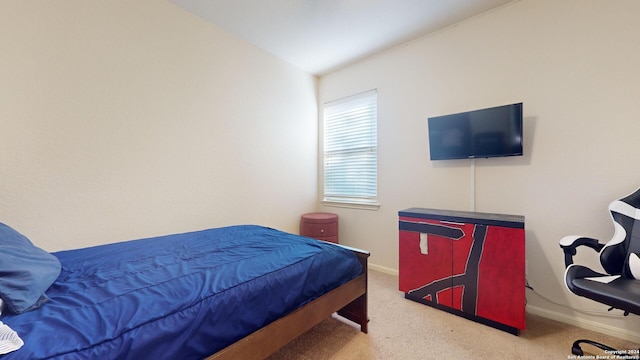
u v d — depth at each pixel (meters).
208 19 2.40
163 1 2.14
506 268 1.79
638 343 1.65
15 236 1.15
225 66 2.58
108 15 1.88
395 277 2.82
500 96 2.19
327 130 3.59
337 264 1.62
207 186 2.48
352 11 2.26
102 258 1.44
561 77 1.92
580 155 1.86
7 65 1.53
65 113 1.72
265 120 2.98
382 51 2.96
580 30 1.84
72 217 1.75
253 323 1.12
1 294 0.84
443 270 2.07
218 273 1.24
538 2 2.00
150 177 2.11
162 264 1.35
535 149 2.03
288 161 3.26
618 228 1.58
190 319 0.94
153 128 2.12
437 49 2.54
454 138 2.35
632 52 1.68
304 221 3.12
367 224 3.14
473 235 1.93
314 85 3.62
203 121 2.43
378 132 3.02
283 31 2.57
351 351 1.59
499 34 2.18
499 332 1.79
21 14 1.56
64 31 1.70
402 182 2.82
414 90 2.71
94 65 1.82
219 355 1.00
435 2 2.13
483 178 2.29
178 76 2.25
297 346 1.64
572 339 1.71
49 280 1.02
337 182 3.49
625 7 1.69
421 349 1.61
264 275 1.26
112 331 0.80
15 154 1.56
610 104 1.75
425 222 2.17
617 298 1.23
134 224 2.03
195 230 2.39
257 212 2.92
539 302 2.02
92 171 1.83
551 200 1.97
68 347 0.72
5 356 0.65
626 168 1.70
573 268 1.55
